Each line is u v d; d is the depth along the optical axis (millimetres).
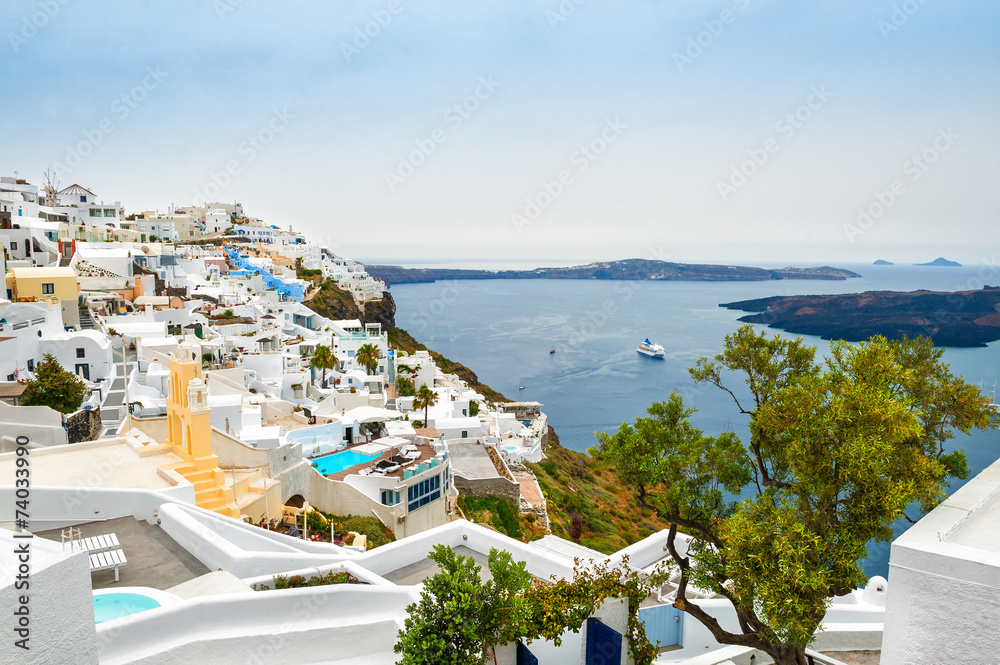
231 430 35312
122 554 15172
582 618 13438
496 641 12023
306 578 14062
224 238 158250
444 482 39188
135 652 10711
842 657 16953
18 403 31594
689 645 17922
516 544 17000
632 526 60375
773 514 12289
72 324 48938
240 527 18266
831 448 11969
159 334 51438
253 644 11742
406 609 12000
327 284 140625
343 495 34656
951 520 8312
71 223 94688
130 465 22859
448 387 85500
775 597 11289
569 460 79875
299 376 57031
